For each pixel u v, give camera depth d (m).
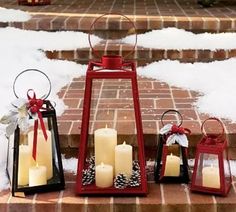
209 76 3.79
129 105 3.31
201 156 2.66
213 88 3.59
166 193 2.69
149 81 3.78
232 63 4.02
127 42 4.23
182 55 4.06
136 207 2.61
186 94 3.52
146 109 3.26
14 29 4.29
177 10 4.94
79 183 2.67
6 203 2.62
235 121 3.09
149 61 4.07
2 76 3.70
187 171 2.76
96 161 2.74
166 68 3.96
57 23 4.29
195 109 3.26
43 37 4.21
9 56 3.96
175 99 3.43
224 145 2.68
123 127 3.00
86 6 5.26
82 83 3.75
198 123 3.06
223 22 4.27
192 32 4.29
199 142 2.74
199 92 3.56
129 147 2.72
